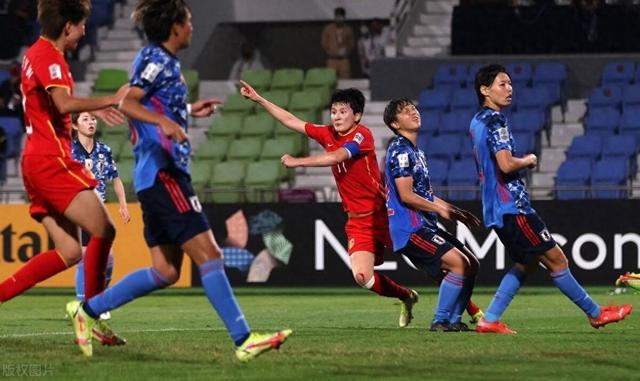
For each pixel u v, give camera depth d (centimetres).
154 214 2388
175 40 2383
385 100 7838
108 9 8694
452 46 7794
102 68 8438
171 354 2539
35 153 2639
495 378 2194
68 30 2628
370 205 3366
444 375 2230
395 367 2331
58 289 6066
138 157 2400
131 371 2281
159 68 2341
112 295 2483
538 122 7150
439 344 2786
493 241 5712
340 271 5831
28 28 8388
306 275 5850
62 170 2641
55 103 2547
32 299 5366
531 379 2184
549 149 7244
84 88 8256
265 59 9306
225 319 2341
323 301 5112
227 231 5900
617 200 5669
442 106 7412
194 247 2362
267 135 7456
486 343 2814
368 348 2673
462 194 6131
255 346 2317
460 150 7050
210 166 7031
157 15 2359
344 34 8356
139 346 2705
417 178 3231
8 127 7519
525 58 7675
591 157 6819
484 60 7725
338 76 8344
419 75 7800
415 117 3244
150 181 2366
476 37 7762
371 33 8575
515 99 7356
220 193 6306
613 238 5672
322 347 2694
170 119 2367
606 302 4838
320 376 2206
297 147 7269
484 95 3158
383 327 3597
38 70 2575
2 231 5881
